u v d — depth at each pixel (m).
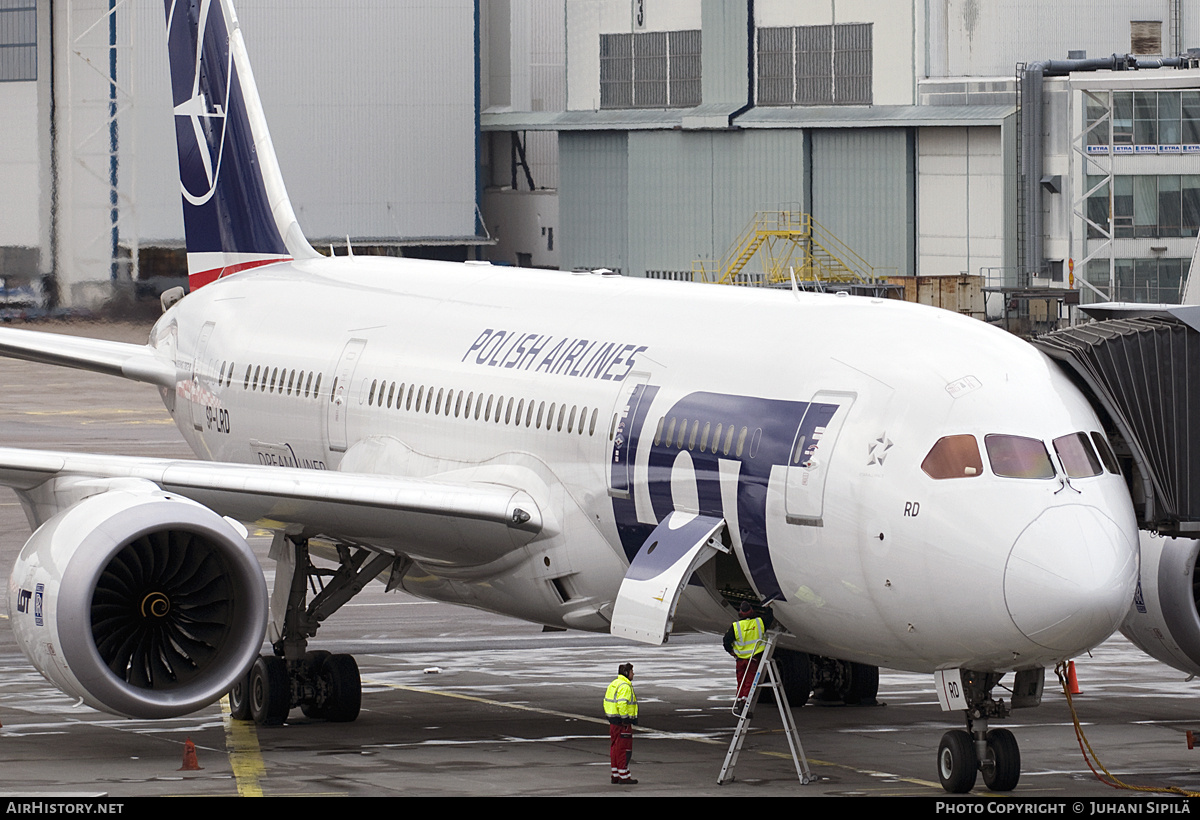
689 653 97.44
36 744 70.69
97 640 66.25
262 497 69.56
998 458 56.81
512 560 72.12
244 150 101.56
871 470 58.12
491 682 87.62
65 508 69.31
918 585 56.81
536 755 68.25
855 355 61.78
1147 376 62.16
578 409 69.75
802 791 61.34
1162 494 61.69
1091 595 54.59
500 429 73.69
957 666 58.50
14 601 65.38
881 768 66.00
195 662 66.62
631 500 66.50
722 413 63.56
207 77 104.19
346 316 87.81
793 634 63.66
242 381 91.62
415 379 79.75
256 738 72.38
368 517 71.12
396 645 99.12
